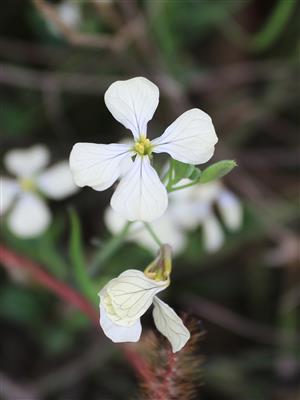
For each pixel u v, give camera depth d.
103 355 0.30
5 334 0.31
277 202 0.32
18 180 0.28
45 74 0.32
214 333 0.31
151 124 0.33
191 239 0.30
